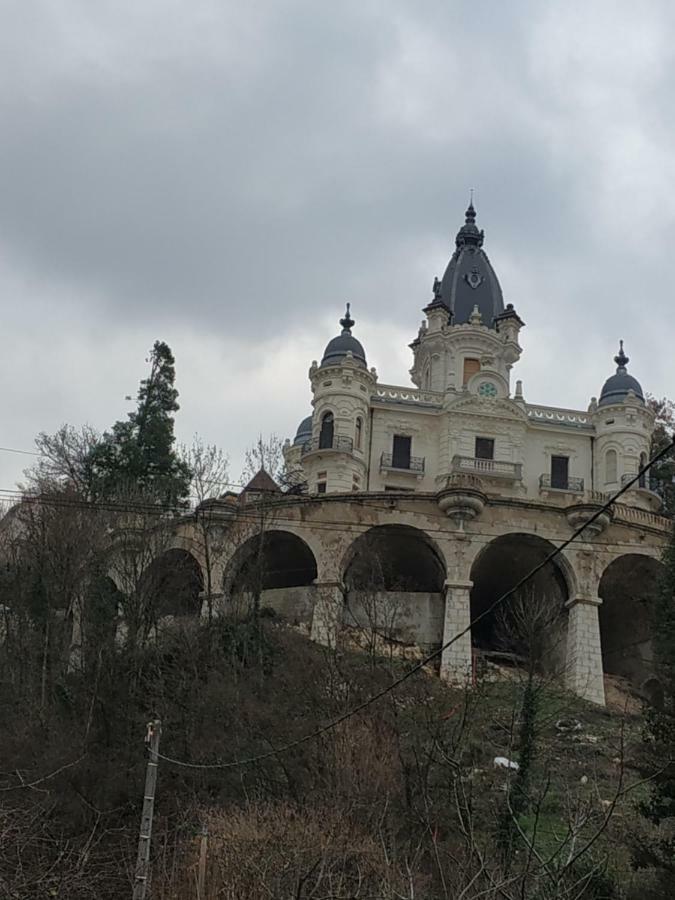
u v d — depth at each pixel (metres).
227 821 30.16
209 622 44.59
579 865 24.00
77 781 36.38
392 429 74.25
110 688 41.34
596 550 52.94
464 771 32.44
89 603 45.66
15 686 43.50
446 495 52.59
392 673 38.81
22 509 52.16
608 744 40.34
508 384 79.69
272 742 35.72
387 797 28.64
